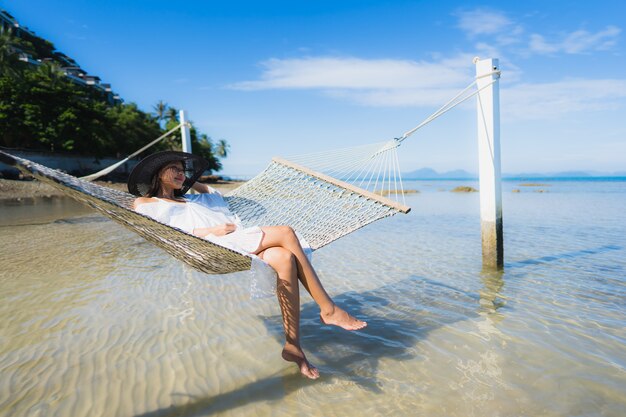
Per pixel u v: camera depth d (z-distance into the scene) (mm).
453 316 3934
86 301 4391
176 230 2314
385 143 4410
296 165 4418
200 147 65438
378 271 5727
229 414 2400
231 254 2459
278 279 2637
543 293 4555
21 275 5465
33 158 32531
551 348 3184
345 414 2393
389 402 2506
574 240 7754
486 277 5254
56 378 2793
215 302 4367
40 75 35406
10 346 3287
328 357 3135
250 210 4262
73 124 34625
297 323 2725
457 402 2482
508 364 2947
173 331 3598
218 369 2936
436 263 6117
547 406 2416
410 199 21859
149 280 5215
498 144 5246
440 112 4625
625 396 2498
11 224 10953
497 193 5371
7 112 32156
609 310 3975
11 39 41562
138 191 3420
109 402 2512
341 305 4340
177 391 2643
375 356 3135
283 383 2748
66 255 6797
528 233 8727
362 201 3943
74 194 2482
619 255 6332
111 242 8094
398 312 4090
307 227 3998
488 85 4992
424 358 3082
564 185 45375
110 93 68312
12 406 2461
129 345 3312
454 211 14633
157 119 64500
